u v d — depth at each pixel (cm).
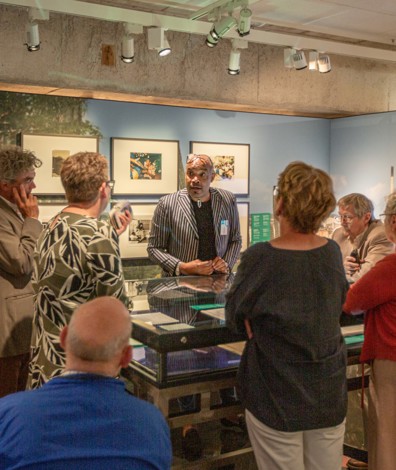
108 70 479
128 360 148
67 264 219
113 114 510
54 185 483
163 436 139
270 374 198
